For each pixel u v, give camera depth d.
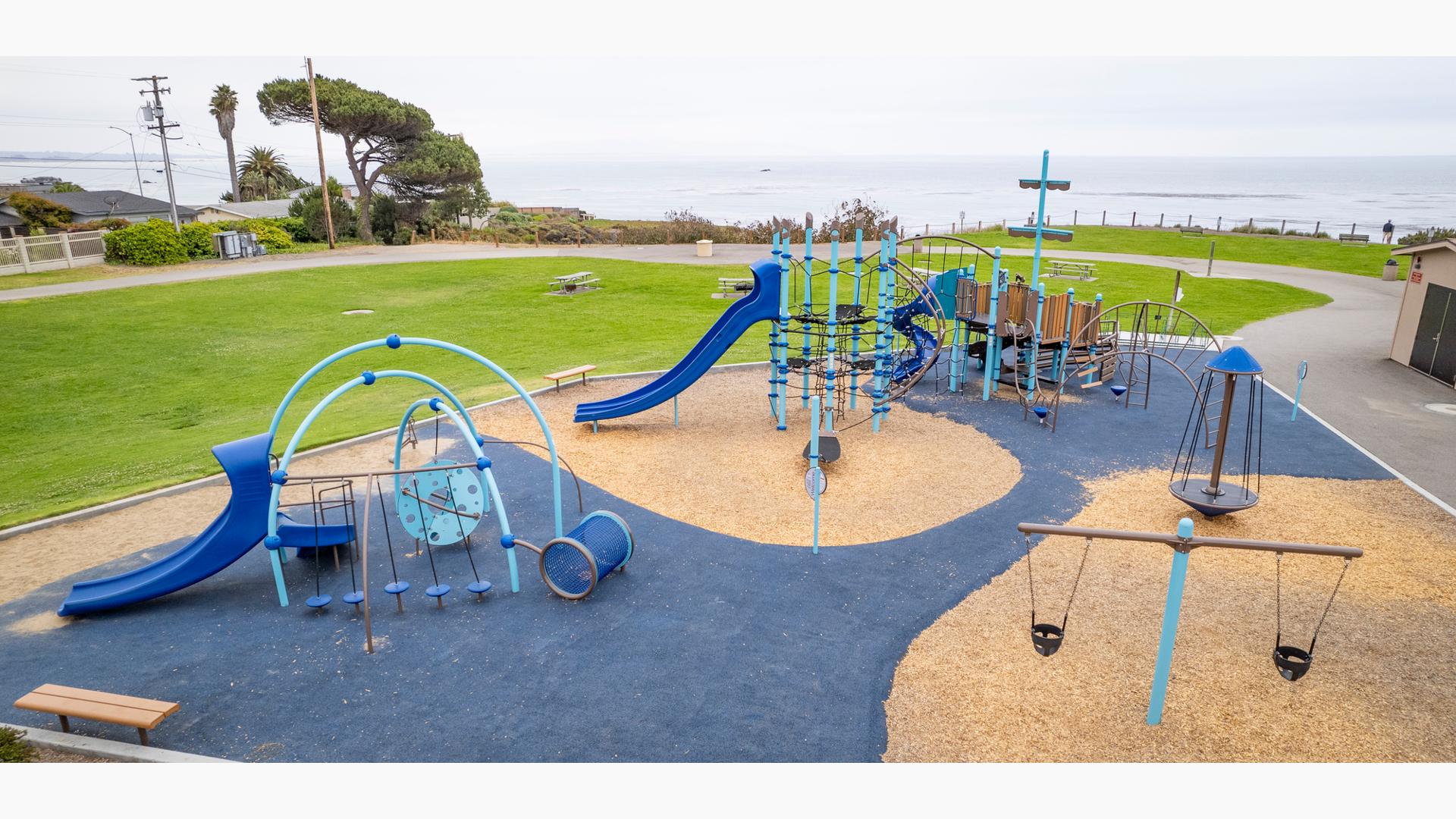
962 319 17.70
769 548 10.53
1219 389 17.92
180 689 7.70
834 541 10.68
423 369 20.52
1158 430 15.14
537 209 95.38
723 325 14.57
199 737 7.02
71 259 35.81
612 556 9.52
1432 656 8.03
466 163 53.72
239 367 20.83
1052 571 9.80
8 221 63.84
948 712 7.23
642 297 29.69
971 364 20.41
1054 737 6.90
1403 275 35.59
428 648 8.35
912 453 13.98
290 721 7.22
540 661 8.09
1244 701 7.36
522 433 15.13
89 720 7.06
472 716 7.26
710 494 12.30
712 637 8.48
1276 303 28.66
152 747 6.88
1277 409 16.47
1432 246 18.88
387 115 50.12
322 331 24.38
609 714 7.25
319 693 7.62
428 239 52.25
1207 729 7.00
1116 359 18.92
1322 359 20.64
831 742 6.86
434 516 10.16
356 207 55.78
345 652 8.31
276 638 8.61
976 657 8.05
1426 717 7.14
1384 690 7.51
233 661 8.16
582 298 29.44
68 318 25.78
